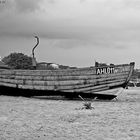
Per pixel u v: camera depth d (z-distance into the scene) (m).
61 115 14.07
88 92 23.61
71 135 9.19
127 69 23.16
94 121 12.05
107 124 11.32
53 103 20.78
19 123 11.52
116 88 23.42
